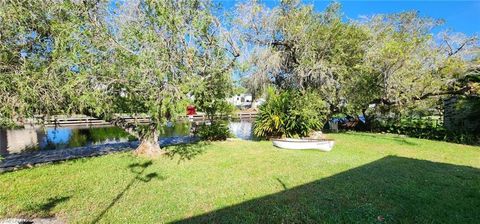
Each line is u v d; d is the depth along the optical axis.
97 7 6.56
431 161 7.78
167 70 6.02
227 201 4.68
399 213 4.05
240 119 27.08
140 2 6.26
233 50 7.29
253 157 8.28
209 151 9.34
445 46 12.39
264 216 4.04
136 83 6.33
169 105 6.04
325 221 3.82
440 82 11.90
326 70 13.32
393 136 13.34
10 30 5.98
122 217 4.10
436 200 4.54
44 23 6.49
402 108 14.92
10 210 4.39
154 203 4.63
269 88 14.16
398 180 5.67
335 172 6.43
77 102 6.44
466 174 6.18
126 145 12.68
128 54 6.07
